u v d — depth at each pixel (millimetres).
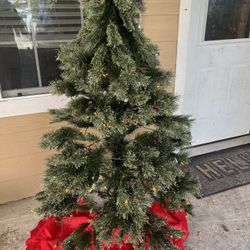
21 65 1991
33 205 2307
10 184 2277
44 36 1968
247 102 3121
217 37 2658
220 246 1965
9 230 2076
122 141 1531
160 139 1543
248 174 2668
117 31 1173
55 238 1676
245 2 2613
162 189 1494
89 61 1294
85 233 1569
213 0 2484
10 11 1841
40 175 2336
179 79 2449
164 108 1331
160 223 1553
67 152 1424
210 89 2867
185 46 2340
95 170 1374
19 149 2188
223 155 2957
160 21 2176
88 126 1545
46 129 2191
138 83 1226
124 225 1414
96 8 1160
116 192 1451
